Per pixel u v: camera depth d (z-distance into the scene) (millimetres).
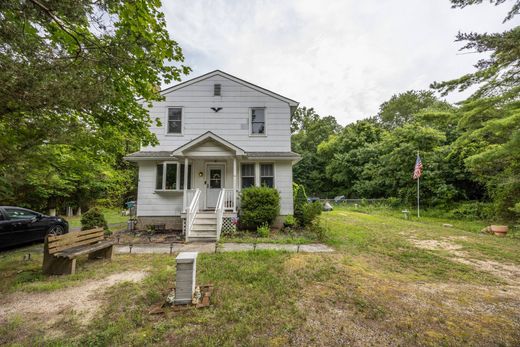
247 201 9797
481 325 3107
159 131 11102
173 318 3178
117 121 5172
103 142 5750
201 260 5695
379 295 3957
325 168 32344
